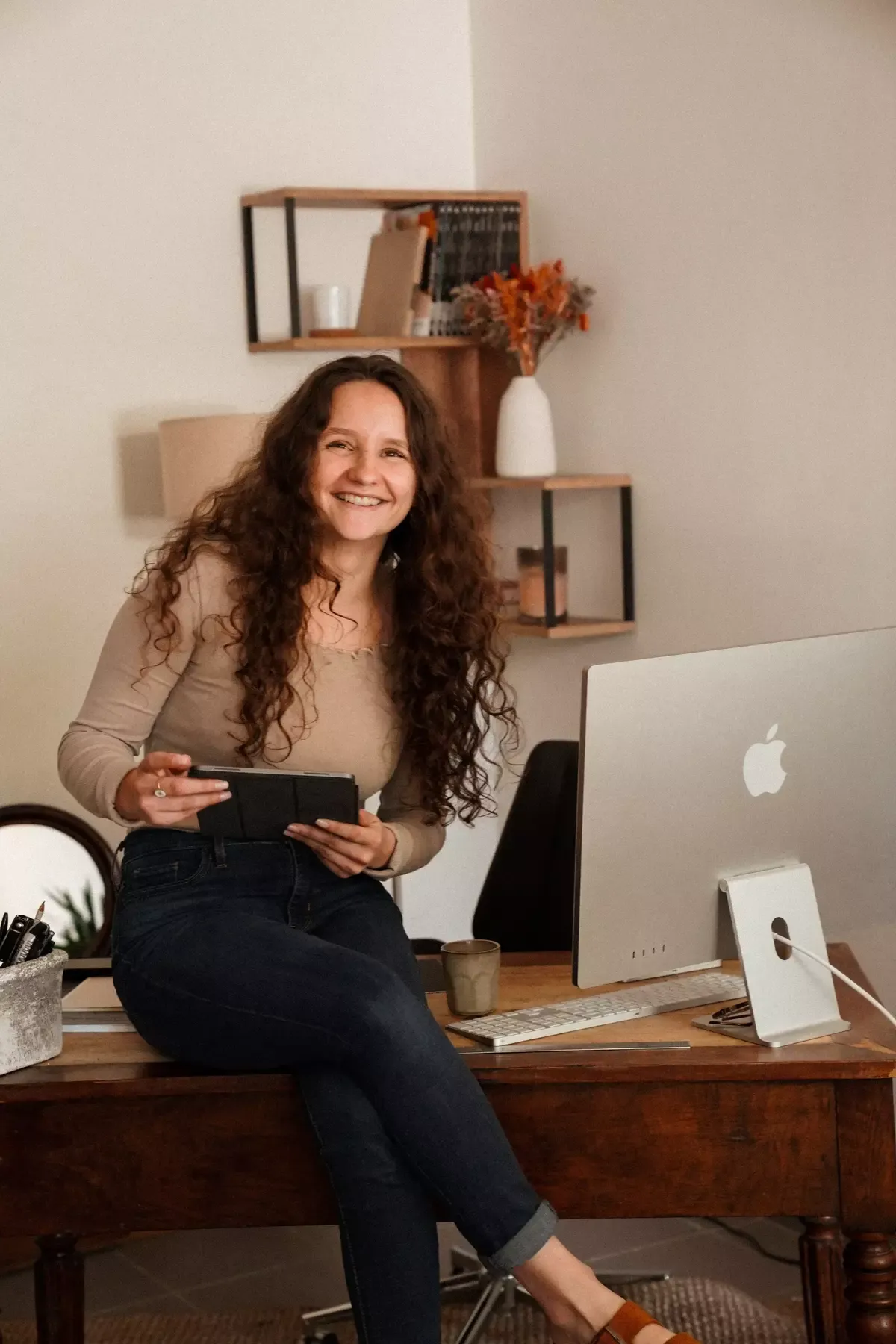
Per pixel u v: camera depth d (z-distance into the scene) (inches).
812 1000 79.0
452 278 153.5
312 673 84.9
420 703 88.5
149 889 80.9
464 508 89.4
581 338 153.2
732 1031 78.5
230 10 151.4
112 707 82.0
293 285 146.5
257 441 127.5
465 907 172.2
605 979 77.6
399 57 161.3
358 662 86.4
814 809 80.9
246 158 153.5
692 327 138.0
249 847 81.7
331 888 83.7
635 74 141.5
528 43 155.9
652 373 143.7
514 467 151.3
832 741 80.7
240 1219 75.6
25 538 146.5
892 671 82.4
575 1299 71.0
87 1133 75.6
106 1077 75.3
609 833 75.0
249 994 73.3
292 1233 129.6
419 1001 74.4
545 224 156.9
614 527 150.6
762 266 129.3
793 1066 73.5
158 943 77.4
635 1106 75.0
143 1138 75.6
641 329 144.6
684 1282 113.0
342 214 159.8
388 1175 71.6
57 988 79.3
